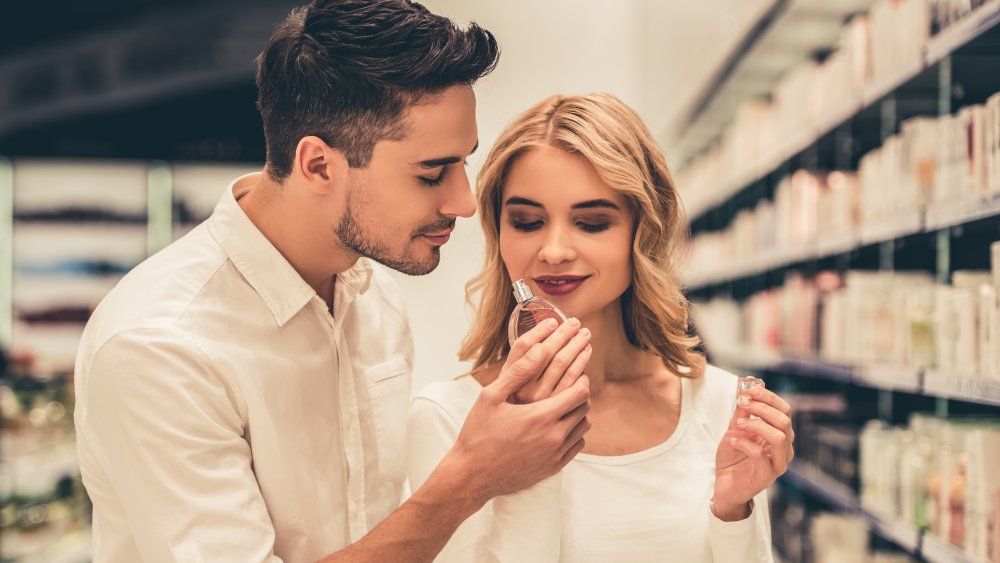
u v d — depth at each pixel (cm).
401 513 124
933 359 229
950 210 202
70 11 611
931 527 222
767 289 433
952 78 213
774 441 125
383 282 180
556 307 134
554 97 146
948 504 208
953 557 201
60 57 617
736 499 131
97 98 621
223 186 633
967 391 190
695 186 613
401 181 134
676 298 155
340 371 155
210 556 125
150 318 131
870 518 258
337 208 138
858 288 282
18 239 617
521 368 123
